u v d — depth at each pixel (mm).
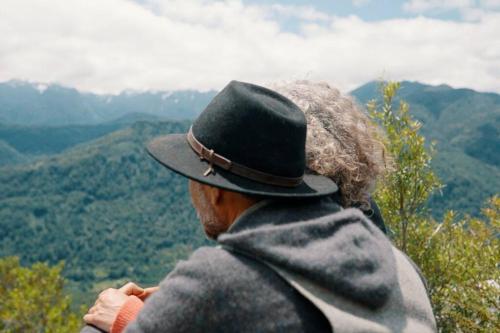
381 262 1468
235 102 1561
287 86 1938
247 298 1362
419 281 1654
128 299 1798
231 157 1553
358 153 1860
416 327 1465
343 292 1371
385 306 1450
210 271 1382
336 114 1849
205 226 1767
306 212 1557
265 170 1542
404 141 6164
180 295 1369
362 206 1920
